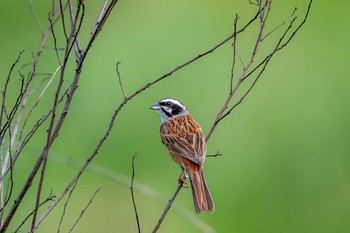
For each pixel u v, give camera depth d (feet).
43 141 46.16
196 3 54.49
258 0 28.99
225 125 48.80
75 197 47.91
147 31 52.21
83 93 48.47
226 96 49.65
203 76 50.37
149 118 48.29
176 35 52.24
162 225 48.39
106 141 47.50
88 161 26.58
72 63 49.55
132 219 48.52
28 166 45.52
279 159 48.32
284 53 52.90
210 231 33.37
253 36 53.62
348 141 49.19
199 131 37.22
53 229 46.91
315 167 48.47
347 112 49.85
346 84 51.55
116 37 51.55
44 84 48.11
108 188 48.21
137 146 47.83
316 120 49.67
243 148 48.52
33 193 45.91
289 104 49.93
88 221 47.88
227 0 55.01
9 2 52.11
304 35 54.13
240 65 51.39
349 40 53.98
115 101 48.60
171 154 36.60
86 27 51.62
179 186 34.73
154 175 47.62
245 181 48.11
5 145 34.14
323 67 52.42
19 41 51.21
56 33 51.55
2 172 27.53
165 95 48.91
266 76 51.31
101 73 49.49
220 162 48.21
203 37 52.60
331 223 48.21
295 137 48.96
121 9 53.06
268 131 49.16
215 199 48.08
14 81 48.37
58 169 46.70
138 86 49.19
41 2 52.60
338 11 55.21
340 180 48.49
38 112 46.80
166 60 50.65
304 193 48.26
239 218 47.93
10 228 43.86
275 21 54.85
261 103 49.93
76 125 47.42
